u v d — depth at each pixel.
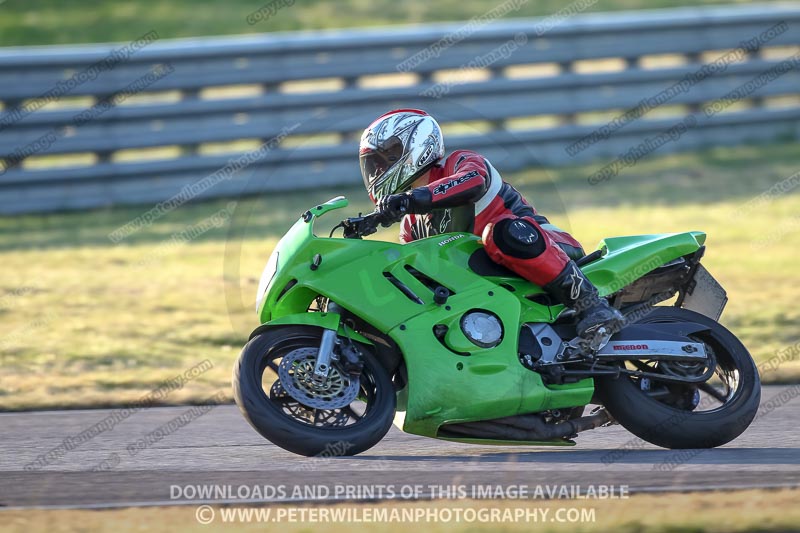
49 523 11.48
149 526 11.39
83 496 13.32
